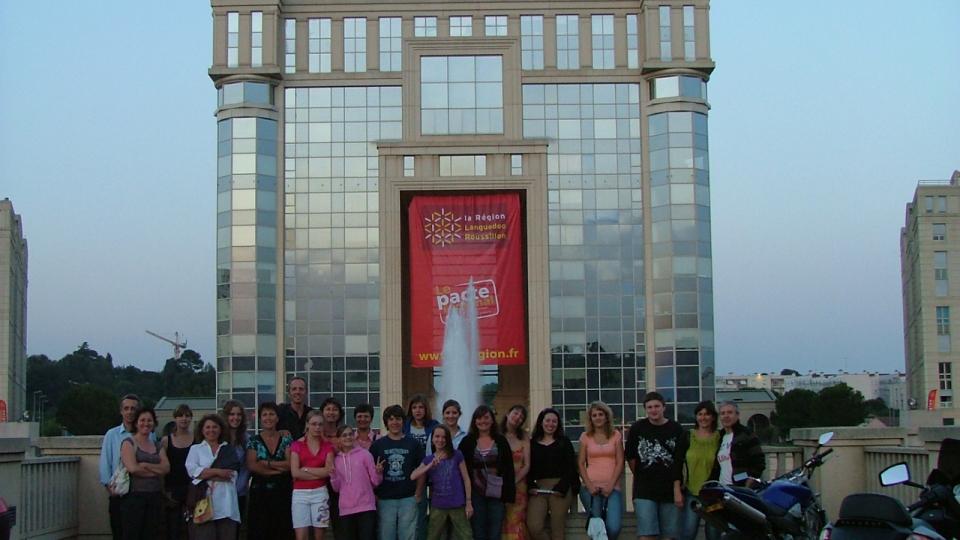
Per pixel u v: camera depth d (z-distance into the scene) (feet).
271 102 228.84
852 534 31.86
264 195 224.53
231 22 228.63
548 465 54.80
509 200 202.39
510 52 228.02
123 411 53.06
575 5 232.53
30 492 54.80
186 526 54.39
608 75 230.07
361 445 55.26
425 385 213.66
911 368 409.90
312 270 224.74
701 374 219.00
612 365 221.87
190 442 54.95
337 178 227.61
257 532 53.57
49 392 648.38
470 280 200.23
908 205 412.77
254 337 219.20
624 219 226.79
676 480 52.85
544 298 211.20
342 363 221.66
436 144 218.18
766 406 493.77
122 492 51.55
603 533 53.11
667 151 224.94
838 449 62.44
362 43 231.91
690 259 222.07
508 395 216.74
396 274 211.41
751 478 48.06
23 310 440.04
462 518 52.60
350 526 52.80
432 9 232.94
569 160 228.22
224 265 222.89
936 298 352.90
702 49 227.40
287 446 54.08
